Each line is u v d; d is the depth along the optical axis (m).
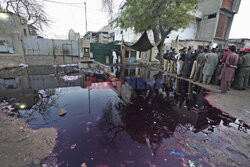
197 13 15.68
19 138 1.80
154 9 7.34
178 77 6.47
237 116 2.71
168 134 2.05
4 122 2.15
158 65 11.59
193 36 16.78
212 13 15.05
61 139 1.84
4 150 1.56
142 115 2.65
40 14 12.07
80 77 6.02
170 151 1.69
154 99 3.54
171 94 3.97
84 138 1.88
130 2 7.27
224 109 3.03
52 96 3.55
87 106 2.97
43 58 9.38
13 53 8.24
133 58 13.36
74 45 10.24
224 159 1.58
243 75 4.44
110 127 2.19
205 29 15.88
